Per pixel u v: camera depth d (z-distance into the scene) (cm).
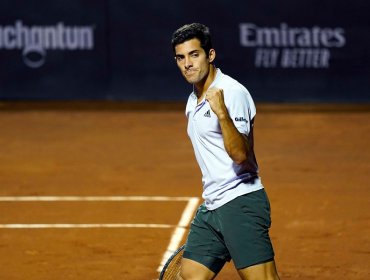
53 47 6012
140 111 5681
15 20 5991
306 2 5828
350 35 5847
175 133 4981
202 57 1767
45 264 2630
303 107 5772
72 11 5972
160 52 5984
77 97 6056
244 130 1731
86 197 3497
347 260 2634
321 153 4394
